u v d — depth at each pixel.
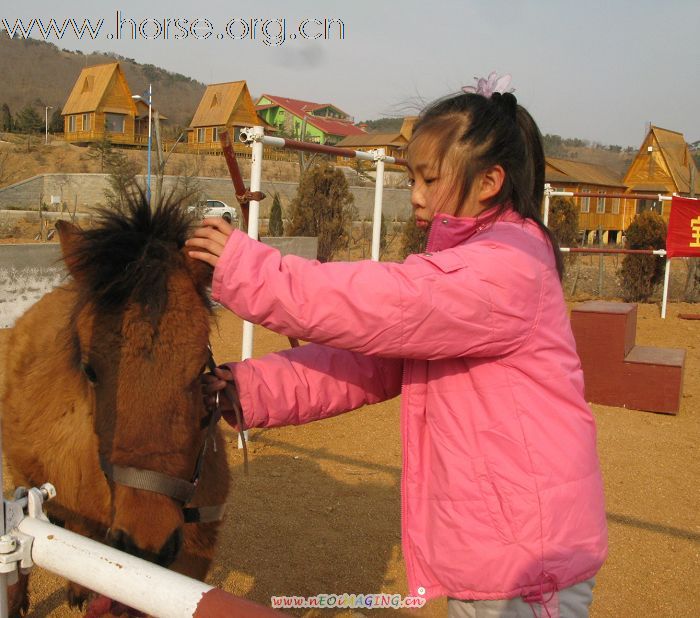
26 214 27.88
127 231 2.01
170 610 1.19
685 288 14.83
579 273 17.48
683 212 11.37
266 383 2.14
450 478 1.81
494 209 1.94
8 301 8.59
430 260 1.74
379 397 2.26
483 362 1.83
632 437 6.14
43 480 2.49
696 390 7.84
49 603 3.46
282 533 4.18
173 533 1.87
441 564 1.82
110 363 1.86
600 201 32.50
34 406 2.49
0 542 1.36
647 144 33.00
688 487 5.08
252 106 40.66
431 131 1.93
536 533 1.72
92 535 2.34
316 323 1.67
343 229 18.05
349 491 4.79
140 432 1.83
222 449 2.45
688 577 3.87
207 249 1.75
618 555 4.07
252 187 4.85
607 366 7.13
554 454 1.77
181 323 1.91
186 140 45.91
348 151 5.86
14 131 59.00
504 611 1.74
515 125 1.94
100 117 42.50
